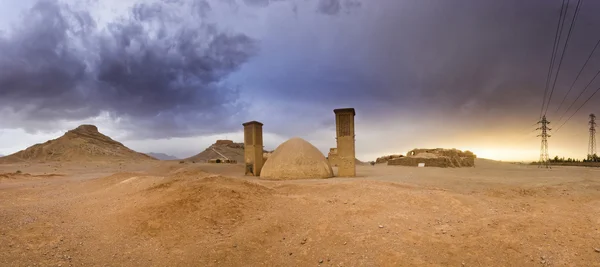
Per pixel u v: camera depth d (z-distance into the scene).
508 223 8.22
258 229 8.41
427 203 10.25
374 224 8.63
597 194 11.88
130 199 11.11
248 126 27.52
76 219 9.34
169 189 11.52
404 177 20.36
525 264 6.43
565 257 6.54
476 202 10.55
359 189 12.30
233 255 7.17
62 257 6.77
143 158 73.56
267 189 12.70
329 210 9.98
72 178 26.03
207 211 9.19
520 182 16.50
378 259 6.87
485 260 6.63
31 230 8.12
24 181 22.77
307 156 22.81
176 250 7.29
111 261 6.79
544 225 7.97
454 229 8.20
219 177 12.41
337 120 23.48
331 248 7.51
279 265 6.96
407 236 7.82
